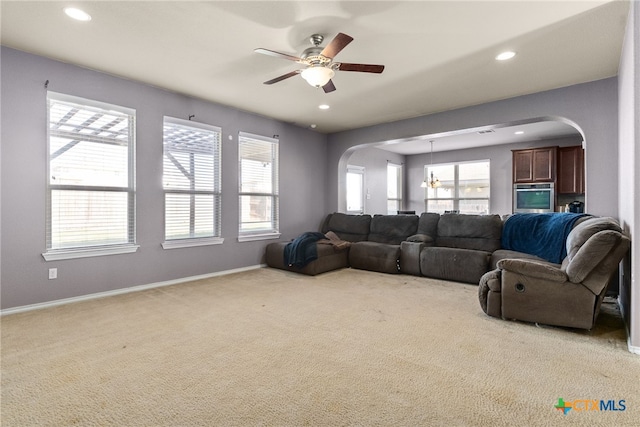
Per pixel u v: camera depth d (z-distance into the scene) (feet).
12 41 9.89
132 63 11.40
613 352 7.54
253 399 5.76
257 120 17.84
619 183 11.50
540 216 14.62
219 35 9.50
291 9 8.19
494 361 7.13
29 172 10.68
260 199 18.29
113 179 12.63
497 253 14.30
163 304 11.29
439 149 28.86
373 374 6.60
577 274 8.47
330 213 22.00
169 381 6.34
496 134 22.89
